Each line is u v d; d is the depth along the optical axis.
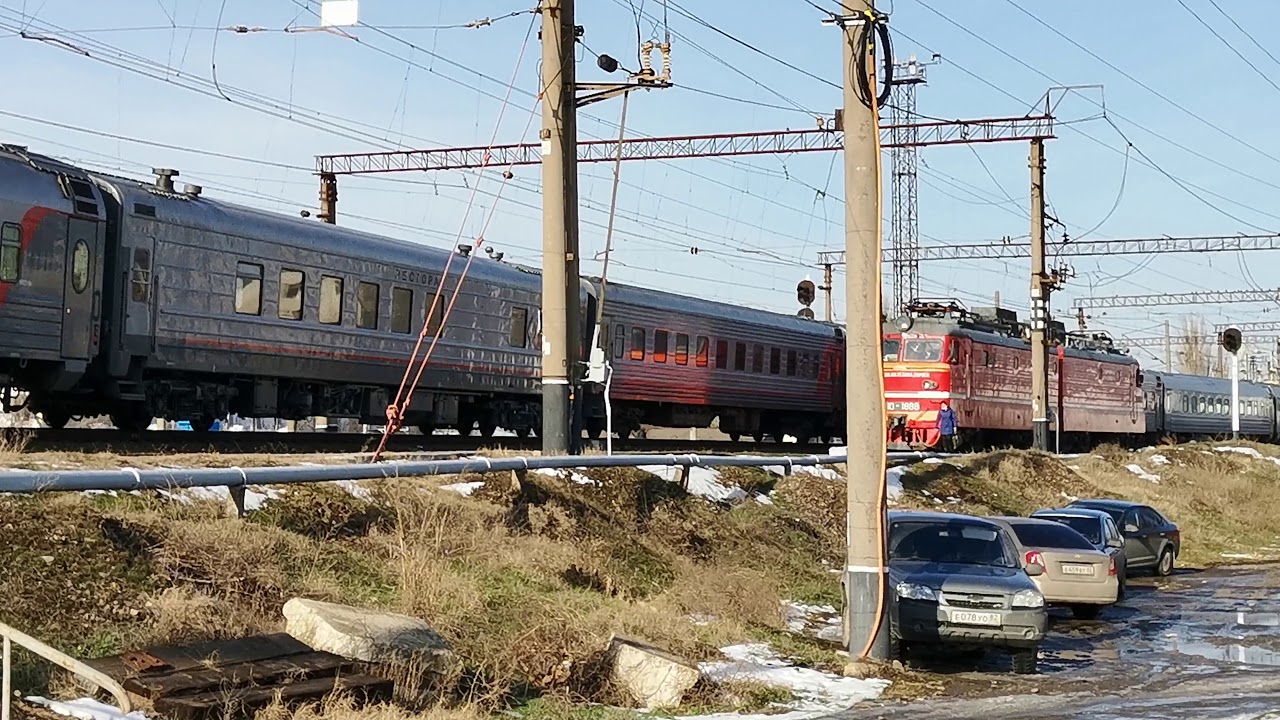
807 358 41.12
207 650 9.80
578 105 20.73
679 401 34.75
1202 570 28.91
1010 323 46.59
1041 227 39.38
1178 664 15.46
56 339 19.22
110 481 11.77
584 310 30.86
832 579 19.66
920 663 15.26
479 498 16.53
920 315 41.75
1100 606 19.92
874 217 14.48
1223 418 67.94
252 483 13.02
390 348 26.03
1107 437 56.41
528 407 31.33
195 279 21.77
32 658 9.34
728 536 19.80
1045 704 12.11
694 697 11.56
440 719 9.69
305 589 11.89
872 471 14.34
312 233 24.27
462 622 12.27
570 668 11.51
